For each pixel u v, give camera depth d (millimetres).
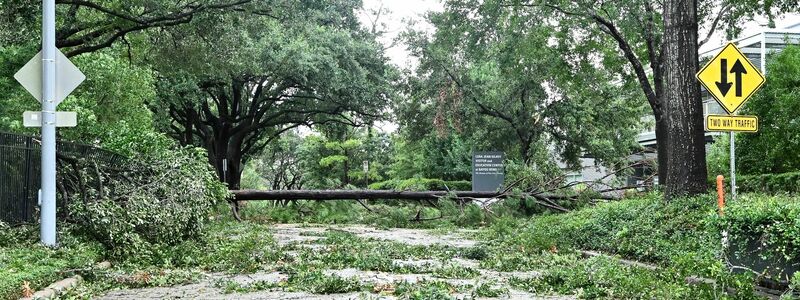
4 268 8578
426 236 20953
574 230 15820
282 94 42562
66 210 12836
